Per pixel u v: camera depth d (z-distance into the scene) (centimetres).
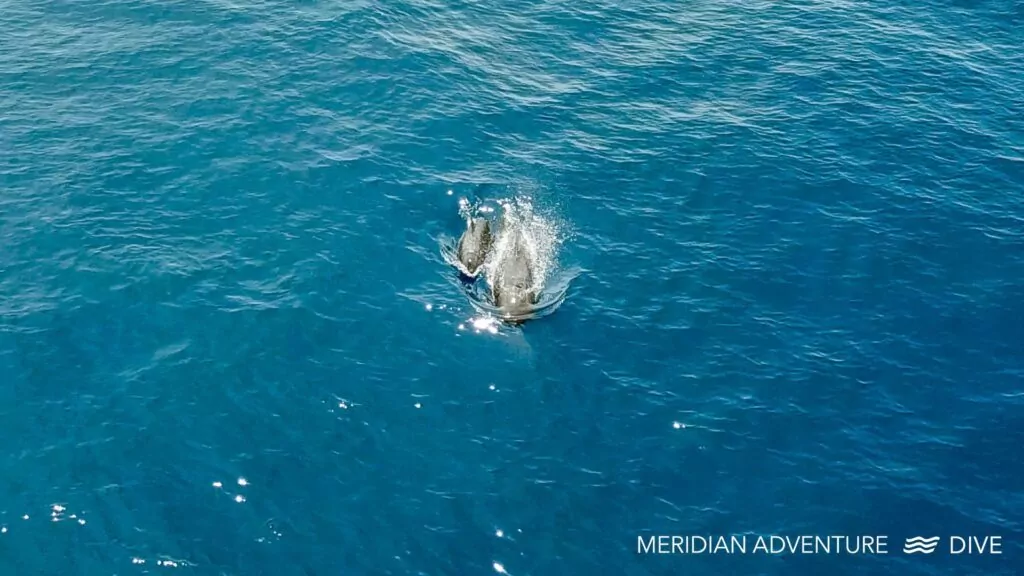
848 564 3044
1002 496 3259
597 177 4534
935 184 4569
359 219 4191
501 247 4053
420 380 3528
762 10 5878
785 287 4016
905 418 3503
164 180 4291
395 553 2998
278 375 3503
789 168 4628
